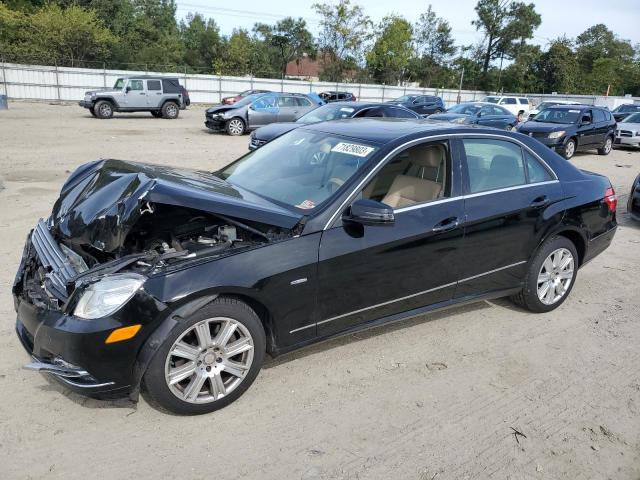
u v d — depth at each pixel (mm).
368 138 4086
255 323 3309
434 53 72875
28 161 11812
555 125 17094
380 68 66125
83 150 13797
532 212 4484
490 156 4387
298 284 3377
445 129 4215
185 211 3475
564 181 4789
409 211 3828
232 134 19375
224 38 64125
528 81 70500
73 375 2920
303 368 3832
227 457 2918
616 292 5605
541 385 3777
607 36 94188
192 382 3162
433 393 3615
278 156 4438
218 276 3082
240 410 3326
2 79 33031
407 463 2938
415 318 4734
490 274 4391
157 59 53375
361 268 3611
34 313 3105
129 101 24219
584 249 5031
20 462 2803
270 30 71438
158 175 3648
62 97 34969
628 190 11695
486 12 75938
